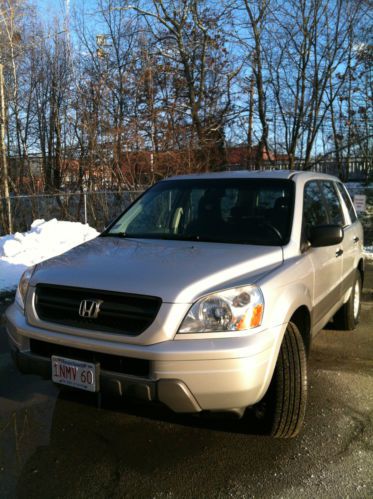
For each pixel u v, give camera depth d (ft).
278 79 57.21
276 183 13.74
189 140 49.29
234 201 13.52
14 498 8.79
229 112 56.44
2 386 13.39
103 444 10.59
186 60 54.24
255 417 11.28
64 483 9.23
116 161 47.57
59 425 11.37
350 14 53.62
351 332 18.62
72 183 55.57
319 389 13.38
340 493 8.94
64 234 33.81
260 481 9.30
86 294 9.90
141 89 51.26
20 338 10.57
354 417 11.80
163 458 10.07
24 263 27.89
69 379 9.81
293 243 12.09
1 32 55.77
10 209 43.78
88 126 50.39
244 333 9.22
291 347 10.37
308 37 54.49
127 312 9.43
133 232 13.94
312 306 12.39
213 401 9.06
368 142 60.39
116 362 9.52
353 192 48.26
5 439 10.77
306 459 10.02
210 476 9.46
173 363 8.93
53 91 61.77
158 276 9.76
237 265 10.36
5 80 60.44
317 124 58.65
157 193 15.05
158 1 53.83
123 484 9.21
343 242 16.17
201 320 9.17
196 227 13.15
